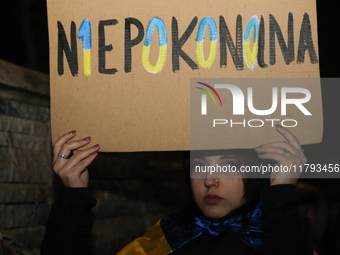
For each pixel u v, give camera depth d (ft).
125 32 3.71
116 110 3.70
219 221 4.33
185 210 4.70
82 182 4.06
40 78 7.12
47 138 7.44
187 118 3.60
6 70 6.42
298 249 3.70
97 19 3.75
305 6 3.54
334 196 7.93
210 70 3.61
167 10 3.67
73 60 3.76
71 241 4.05
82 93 3.75
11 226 6.39
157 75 3.66
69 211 4.07
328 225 6.66
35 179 7.03
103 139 3.71
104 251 8.23
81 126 3.74
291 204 3.77
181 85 3.63
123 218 8.96
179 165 11.17
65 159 3.84
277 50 3.56
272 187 3.81
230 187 4.27
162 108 3.64
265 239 3.81
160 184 10.33
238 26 3.59
